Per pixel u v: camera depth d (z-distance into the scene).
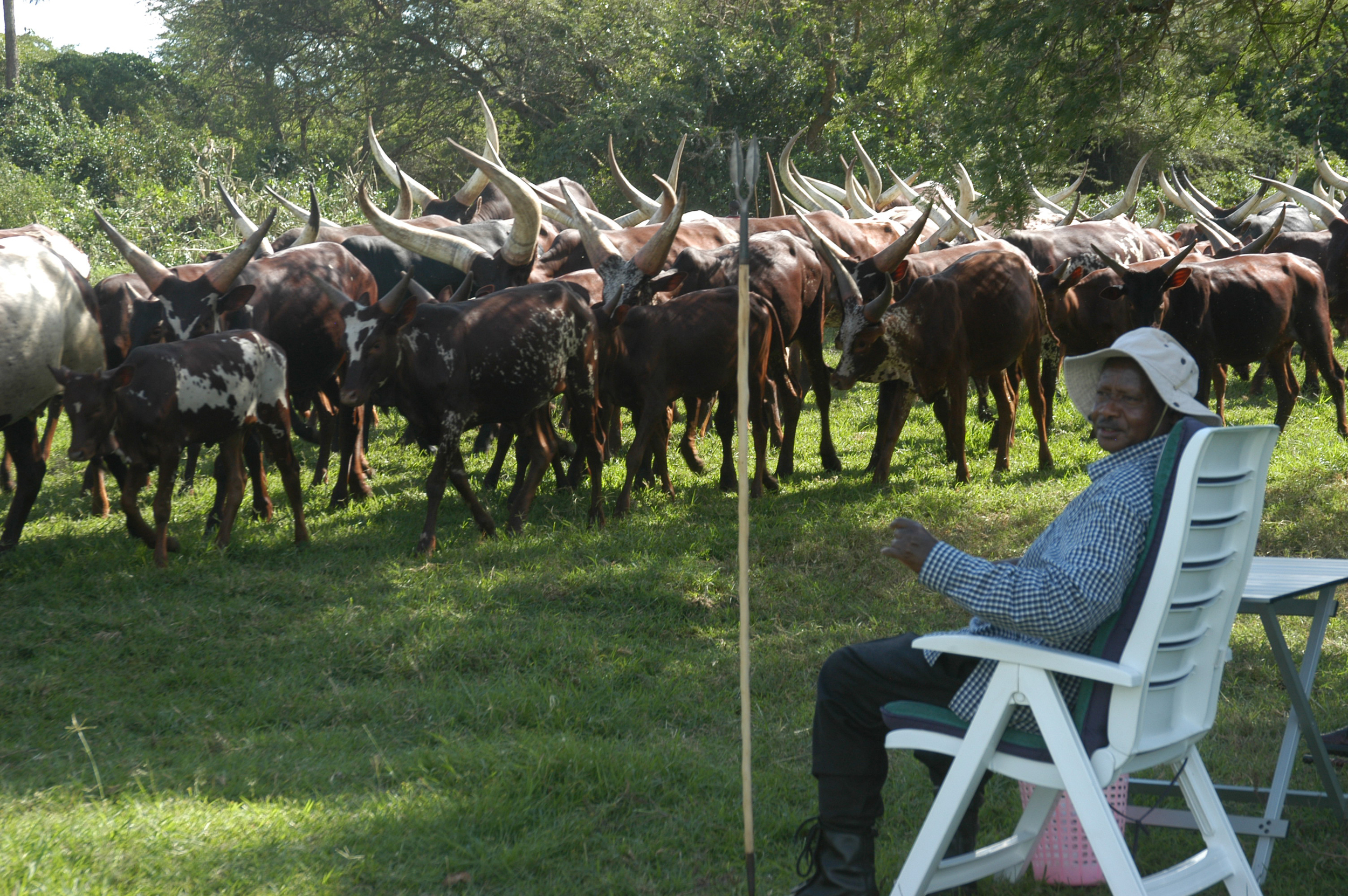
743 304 3.24
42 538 8.25
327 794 4.24
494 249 12.51
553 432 8.58
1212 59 9.41
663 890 3.56
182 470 10.62
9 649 5.96
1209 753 4.49
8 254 7.94
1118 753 2.80
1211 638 3.07
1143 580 2.81
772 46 26.08
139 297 9.18
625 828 3.97
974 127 8.76
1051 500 8.54
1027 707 2.96
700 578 6.93
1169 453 2.82
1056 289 10.08
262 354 7.71
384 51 32.41
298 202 23.28
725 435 9.09
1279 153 23.36
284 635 6.17
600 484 8.27
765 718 5.09
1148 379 2.99
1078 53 8.72
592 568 7.18
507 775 4.25
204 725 5.08
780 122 27.59
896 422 9.32
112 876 3.48
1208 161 24.12
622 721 5.04
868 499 8.79
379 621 6.29
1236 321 10.17
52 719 5.14
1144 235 14.21
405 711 5.18
